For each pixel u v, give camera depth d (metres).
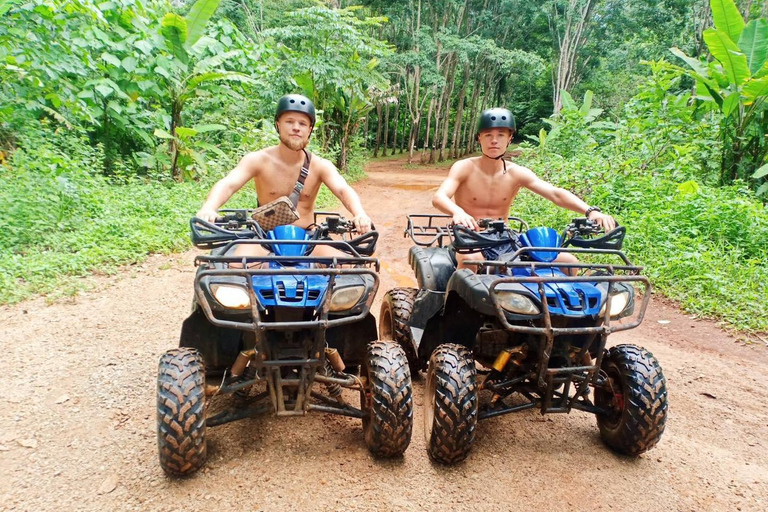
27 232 6.91
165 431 2.72
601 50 32.69
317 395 3.34
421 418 3.75
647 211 8.35
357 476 2.99
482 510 2.78
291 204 3.57
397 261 8.16
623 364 3.21
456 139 36.12
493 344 3.48
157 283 6.26
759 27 9.59
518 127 42.53
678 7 27.50
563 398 3.15
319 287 3.01
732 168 10.29
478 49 27.59
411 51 27.80
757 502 2.97
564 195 4.15
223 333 3.36
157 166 11.66
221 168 12.05
